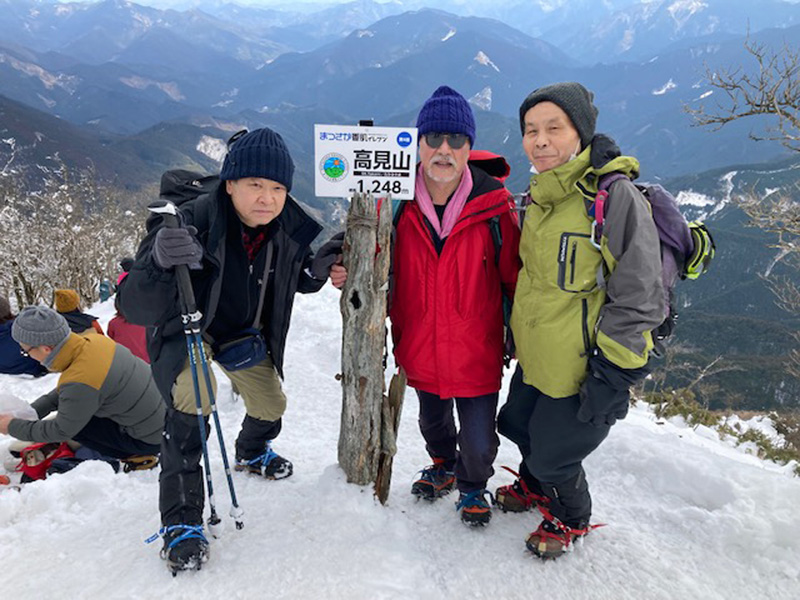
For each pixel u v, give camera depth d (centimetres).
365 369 226
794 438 832
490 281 225
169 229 177
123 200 2902
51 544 218
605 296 189
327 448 336
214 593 190
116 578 198
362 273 217
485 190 217
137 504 250
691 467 262
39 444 326
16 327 287
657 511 247
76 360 298
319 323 661
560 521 219
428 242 220
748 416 1444
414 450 324
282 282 226
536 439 209
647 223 176
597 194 183
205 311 204
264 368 251
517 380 230
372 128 209
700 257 182
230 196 205
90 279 2292
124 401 311
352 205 215
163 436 216
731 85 980
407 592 196
